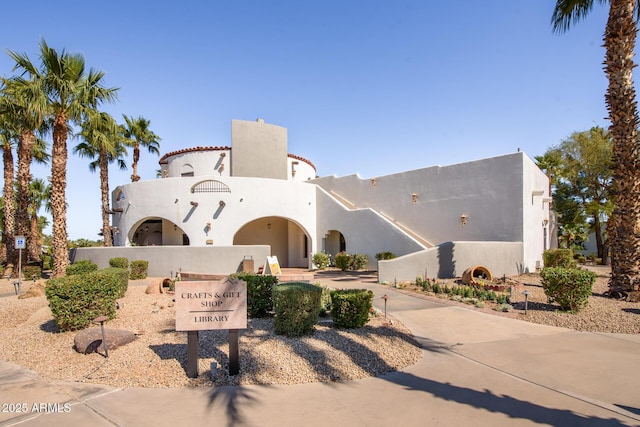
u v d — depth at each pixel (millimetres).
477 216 19750
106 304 8469
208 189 22500
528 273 18531
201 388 5219
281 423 4266
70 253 22156
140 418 4375
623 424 4211
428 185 22031
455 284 15086
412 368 6094
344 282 16828
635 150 11211
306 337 7277
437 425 4211
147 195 23375
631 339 7738
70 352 6746
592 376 5672
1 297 14273
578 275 9758
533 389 5203
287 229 28547
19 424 4223
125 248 20047
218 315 5598
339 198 27109
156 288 12750
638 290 10969
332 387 5293
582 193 34062
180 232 25969
